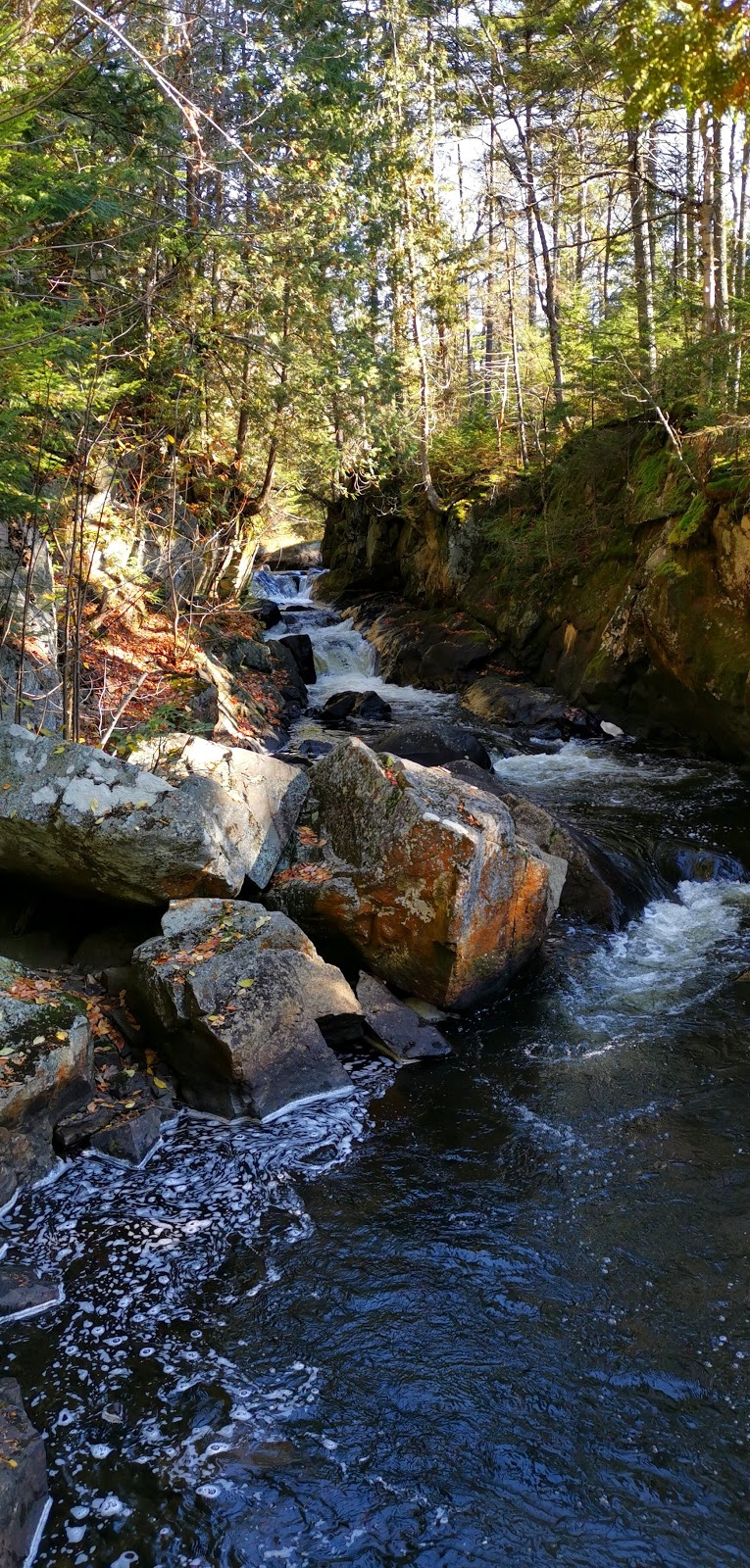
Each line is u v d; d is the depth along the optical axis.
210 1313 4.25
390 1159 5.28
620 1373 3.93
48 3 8.56
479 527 19.05
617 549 14.92
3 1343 4.08
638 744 13.84
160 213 10.76
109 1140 5.26
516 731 14.53
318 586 27.19
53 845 6.35
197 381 12.35
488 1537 3.31
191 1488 3.48
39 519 9.01
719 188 14.05
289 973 6.00
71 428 9.06
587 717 14.59
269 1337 4.13
